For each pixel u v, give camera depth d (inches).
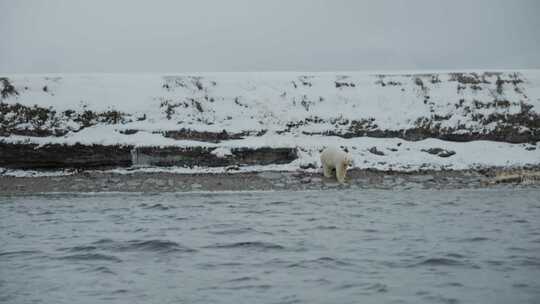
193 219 656.4
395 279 412.5
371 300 370.6
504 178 898.7
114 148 964.6
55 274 437.7
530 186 872.9
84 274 437.1
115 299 379.9
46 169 956.0
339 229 590.9
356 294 382.3
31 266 460.4
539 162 968.3
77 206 757.9
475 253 481.4
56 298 383.2
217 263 462.0
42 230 603.8
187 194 844.6
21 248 522.3
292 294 384.2
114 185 893.2
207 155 959.0
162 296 384.8
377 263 454.9
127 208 737.6
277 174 926.4
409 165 954.7
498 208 709.9
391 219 642.2
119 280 421.1
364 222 627.2
